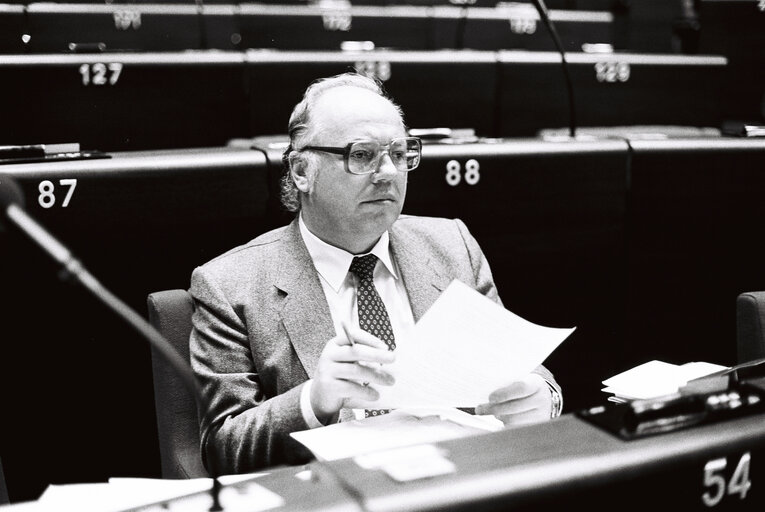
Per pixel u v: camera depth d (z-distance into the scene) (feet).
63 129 8.87
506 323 4.29
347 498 2.48
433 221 5.84
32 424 6.06
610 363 7.61
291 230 5.38
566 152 7.17
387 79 11.32
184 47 14.62
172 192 6.13
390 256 5.48
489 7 18.88
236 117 10.07
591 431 2.86
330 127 4.98
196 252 6.28
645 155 7.39
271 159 6.43
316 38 15.66
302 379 4.99
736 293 7.77
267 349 5.03
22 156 6.03
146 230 6.09
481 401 4.37
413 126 11.63
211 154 6.35
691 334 7.77
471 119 11.94
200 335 5.12
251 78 10.13
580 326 7.48
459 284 4.30
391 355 4.26
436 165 6.80
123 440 6.34
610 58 12.26
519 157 7.05
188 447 5.27
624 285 7.52
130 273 6.09
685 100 12.67
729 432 2.82
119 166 5.96
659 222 7.52
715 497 2.81
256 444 4.53
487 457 2.67
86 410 6.19
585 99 12.32
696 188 7.54
